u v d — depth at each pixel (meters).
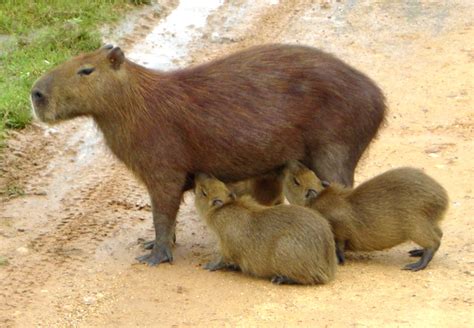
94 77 13.12
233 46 22.61
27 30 21.88
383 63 22.27
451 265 13.25
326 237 12.53
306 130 13.59
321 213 13.21
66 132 18.05
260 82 13.50
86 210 15.32
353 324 11.51
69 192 15.94
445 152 17.72
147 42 22.36
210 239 14.46
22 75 19.52
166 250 13.53
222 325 11.60
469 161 17.25
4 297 12.47
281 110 13.42
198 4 25.06
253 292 12.52
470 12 25.30
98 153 17.42
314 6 25.48
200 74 13.57
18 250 13.80
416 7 25.55
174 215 13.55
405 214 12.97
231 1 25.47
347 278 12.89
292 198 13.66
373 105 13.80
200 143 13.33
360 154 14.02
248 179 13.95
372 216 13.04
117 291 12.66
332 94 13.56
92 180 16.44
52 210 15.27
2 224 14.68
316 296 12.33
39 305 12.30
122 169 16.86
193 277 13.04
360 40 23.47
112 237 14.40
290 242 12.45
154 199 13.49
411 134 18.67
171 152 13.30
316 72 13.61
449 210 15.09
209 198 13.02
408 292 12.41
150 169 13.37
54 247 13.99
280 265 12.55
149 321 11.80
